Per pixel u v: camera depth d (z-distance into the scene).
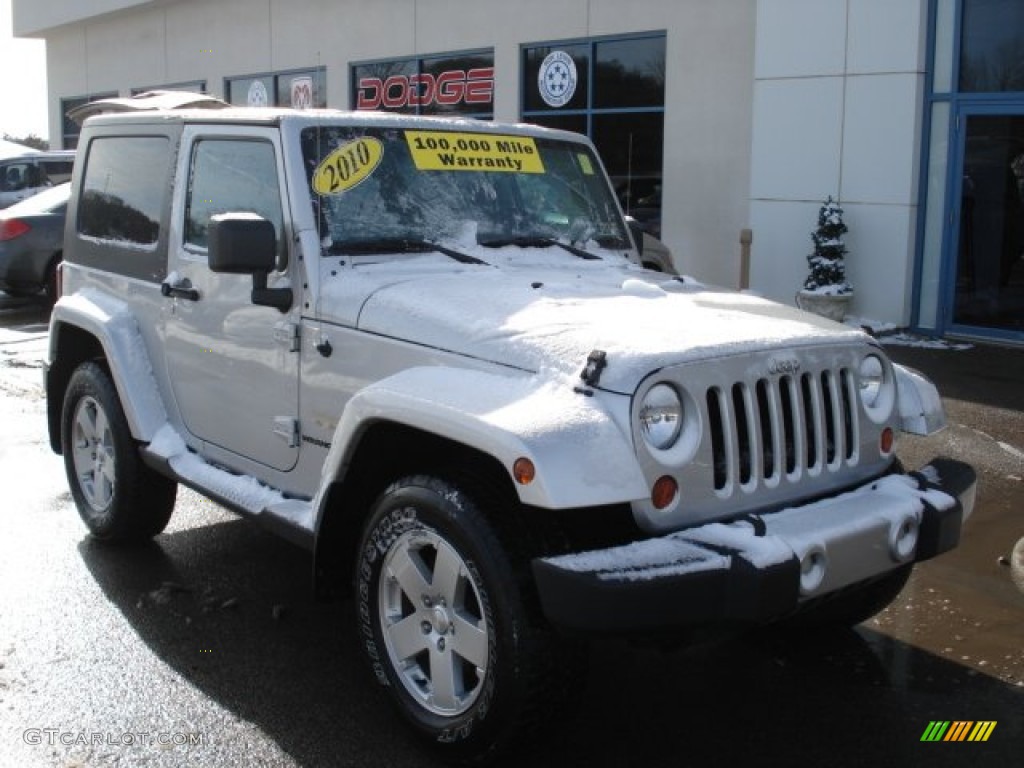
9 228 13.98
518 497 3.26
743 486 3.44
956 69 11.11
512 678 3.22
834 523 3.38
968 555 5.50
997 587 5.12
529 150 5.05
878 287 11.77
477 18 15.76
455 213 4.62
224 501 4.48
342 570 4.03
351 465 3.76
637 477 3.13
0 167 17.16
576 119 14.81
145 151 5.33
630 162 12.91
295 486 4.34
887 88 11.42
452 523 3.34
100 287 5.58
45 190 16.42
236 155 4.63
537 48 15.16
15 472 6.95
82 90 25.17
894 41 11.30
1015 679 4.23
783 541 3.20
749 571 3.07
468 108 16.20
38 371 10.33
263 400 4.44
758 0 12.25
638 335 3.41
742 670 4.30
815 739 3.77
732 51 12.99
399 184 4.52
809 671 4.30
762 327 3.67
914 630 4.68
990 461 7.04
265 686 4.09
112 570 5.26
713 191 13.39
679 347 3.32
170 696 4.00
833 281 11.70
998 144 10.98
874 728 3.85
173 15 21.83
